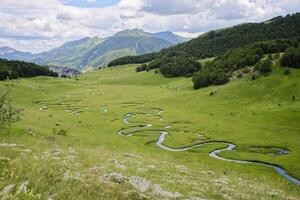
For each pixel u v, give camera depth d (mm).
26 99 180875
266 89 170875
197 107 165125
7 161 10328
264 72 187500
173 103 181000
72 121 119500
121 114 151125
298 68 181000
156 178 22297
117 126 121938
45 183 8977
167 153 80812
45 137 57656
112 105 179500
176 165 38188
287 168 73312
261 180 41562
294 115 136250
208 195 18969
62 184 9633
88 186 10367
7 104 34312
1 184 7414
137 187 14594
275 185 38562
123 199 10852
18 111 35188
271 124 128625
